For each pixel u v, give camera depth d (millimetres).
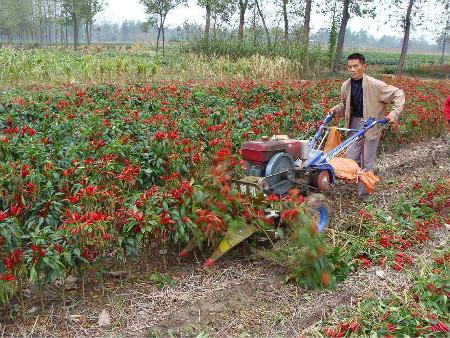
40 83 14172
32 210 4637
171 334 3672
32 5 59469
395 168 8391
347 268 4602
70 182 5102
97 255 4398
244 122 7855
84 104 8750
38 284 4043
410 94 12148
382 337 3660
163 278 4504
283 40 25422
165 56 28531
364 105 6434
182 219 4355
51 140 6512
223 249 4555
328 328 3764
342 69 30672
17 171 4785
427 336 3693
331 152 5949
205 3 26172
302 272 4402
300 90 11406
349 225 5586
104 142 6465
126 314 3996
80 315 3951
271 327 3883
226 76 18375
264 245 5074
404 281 4477
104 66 15484
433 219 5820
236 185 4910
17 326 3809
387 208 6207
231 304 4176
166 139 5844
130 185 5137
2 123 6945
